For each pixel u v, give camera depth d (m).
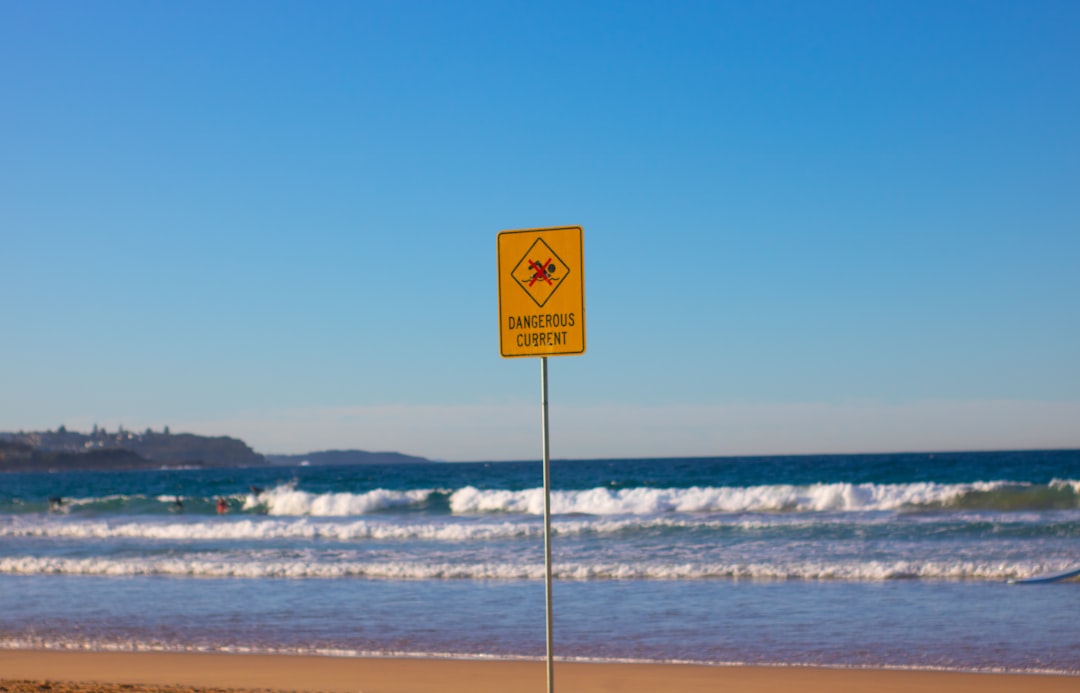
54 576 20.58
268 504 39.00
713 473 69.00
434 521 30.75
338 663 11.58
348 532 26.86
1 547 26.38
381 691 10.02
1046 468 57.88
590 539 23.61
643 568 18.53
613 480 60.88
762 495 30.19
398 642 12.91
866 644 12.03
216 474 132.38
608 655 11.82
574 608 15.13
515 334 5.89
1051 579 16.41
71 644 13.27
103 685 10.16
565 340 5.79
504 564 19.78
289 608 15.84
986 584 16.34
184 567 20.77
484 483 62.12
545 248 5.84
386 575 19.31
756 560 19.23
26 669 11.52
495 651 12.23
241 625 14.42
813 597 15.52
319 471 118.94
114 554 23.75
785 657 11.45
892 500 29.17
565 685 10.23
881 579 17.17
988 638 12.18
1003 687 9.73
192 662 11.78
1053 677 10.13
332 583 18.50
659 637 12.81
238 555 22.67
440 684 10.30
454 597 16.52
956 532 22.30
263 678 10.76
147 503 43.03
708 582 17.38
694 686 10.08
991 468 59.78
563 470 87.44
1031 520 23.81
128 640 13.47
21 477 143.88
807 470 67.19
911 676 10.30
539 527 25.27
